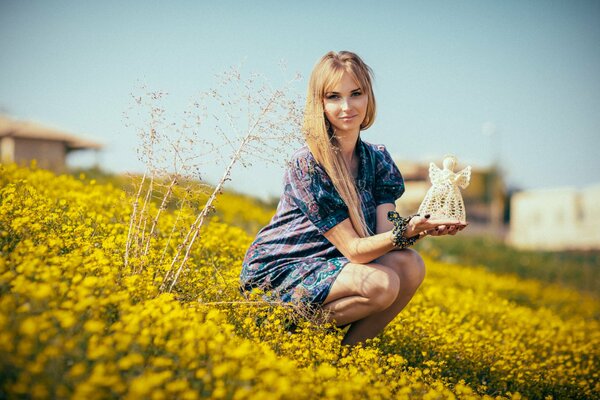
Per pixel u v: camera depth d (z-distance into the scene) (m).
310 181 3.53
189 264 4.16
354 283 3.43
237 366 2.57
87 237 4.05
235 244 5.50
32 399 2.08
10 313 2.45
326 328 3.57
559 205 31.22
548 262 17.36
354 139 3.71
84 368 2.21
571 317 10.58
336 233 3.51
